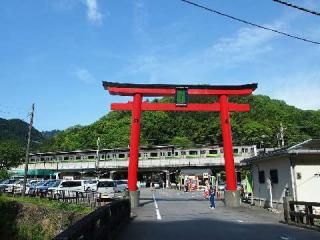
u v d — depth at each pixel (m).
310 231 12.85
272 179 23.00
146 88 25.78
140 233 12.43
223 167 69.94
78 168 81.00
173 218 17.73
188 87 25.88
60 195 34.12
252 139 81.56
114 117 129.75
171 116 120.62
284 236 11.66
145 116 117.44
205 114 117.69
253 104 115.31
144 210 22.47
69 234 5.24
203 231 12.92
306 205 14.05
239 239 11.09
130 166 25.47
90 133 118.62
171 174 89.81
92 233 7.50
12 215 29.67
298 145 20.77
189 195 45.25
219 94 26.08
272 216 18.64
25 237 26.77
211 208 23.84
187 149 71.44
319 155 20.38
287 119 99.56
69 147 113.00
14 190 44.44
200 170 67.94
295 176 20.12
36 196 37.41
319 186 20.14
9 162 65.38
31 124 41.75
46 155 88.75
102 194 28.86
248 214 19.78
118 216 13.05
